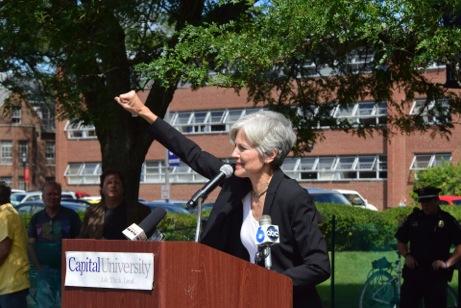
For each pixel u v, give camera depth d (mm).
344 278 13062
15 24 9289
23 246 9344
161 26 11891
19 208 27891
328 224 13273
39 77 10062
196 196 4410
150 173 61375
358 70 11938
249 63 7801
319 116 12750
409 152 51188
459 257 10625
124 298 3598
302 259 4266
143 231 4180
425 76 12562
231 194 4469
